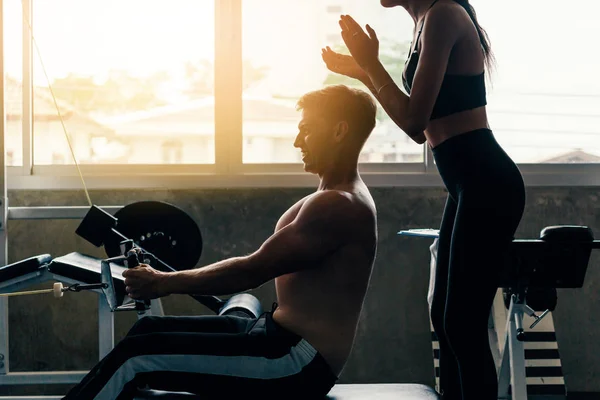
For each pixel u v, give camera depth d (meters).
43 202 3.56
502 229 1.93
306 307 1.86
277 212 3.59
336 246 1.84
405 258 3.59
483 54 2.06
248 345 1.81
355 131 1.93
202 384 1.81
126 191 3.57
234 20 3.60
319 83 3.63
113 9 3.60
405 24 3.61
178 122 3.63
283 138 3.64
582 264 2.35
